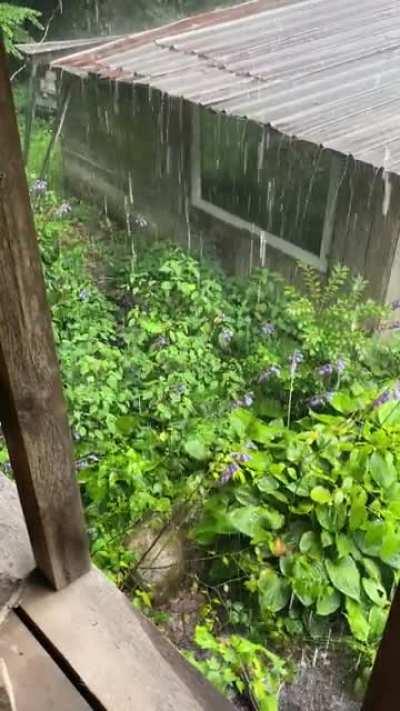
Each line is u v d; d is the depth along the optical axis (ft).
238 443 9.16
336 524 7.93
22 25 17.78
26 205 3.08
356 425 9.38
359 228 13.50
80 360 11.19
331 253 14.52
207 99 15.67
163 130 17.66
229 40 19.02
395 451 8.50
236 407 11.00
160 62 18.25
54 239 16.20
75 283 14.55
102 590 4.70
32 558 4.87
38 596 4.65
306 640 7.65
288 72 16.44
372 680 2.92
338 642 7.57
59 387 3.82
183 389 11.13
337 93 15.14
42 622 4.50
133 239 18.92
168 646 4.40
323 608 7.59
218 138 16.43
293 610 7.81
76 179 20.02
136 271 16.62
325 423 9.67
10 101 2.77
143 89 17.40
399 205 12.37
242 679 6.18
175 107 16.65
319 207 14.58
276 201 15.76
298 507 8.18
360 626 7.39
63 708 4.11
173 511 8.42
